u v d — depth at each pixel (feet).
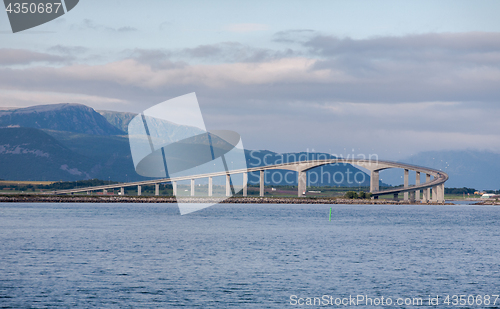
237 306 120.67
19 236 255.70
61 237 252.62
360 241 257.55
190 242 238.07
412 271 168.04
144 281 144.05
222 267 168.35
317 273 160.56
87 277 148.25
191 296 128.47
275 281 147.23
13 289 132.16
